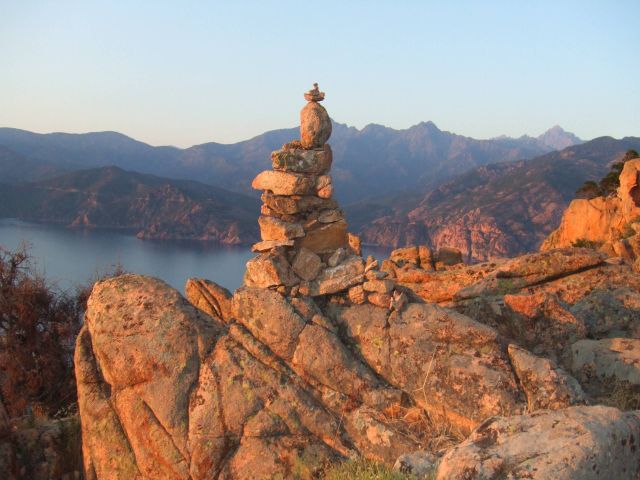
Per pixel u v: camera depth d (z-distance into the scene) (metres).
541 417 2.69
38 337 6.10
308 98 4.17
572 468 2.39
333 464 3.29
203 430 3.42
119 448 3.51
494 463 2.48
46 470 3.79
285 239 3.96
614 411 2.71
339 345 3.70
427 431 3.45
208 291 4.50
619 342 4.28
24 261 6.34
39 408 5.57
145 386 3.53
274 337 3.67
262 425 3.40
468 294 5.74
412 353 3.68
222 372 3.54
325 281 3.97
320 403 3.55
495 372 3.53
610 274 5.49
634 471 2.60
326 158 4.16
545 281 5.64
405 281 6.59
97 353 3.67
